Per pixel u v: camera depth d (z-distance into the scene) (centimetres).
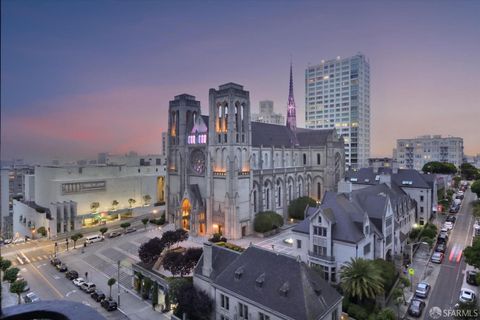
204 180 10088
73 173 11469
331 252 5669
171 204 11575
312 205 10819
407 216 8156
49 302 732
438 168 15950
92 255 8506
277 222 9644
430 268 6469
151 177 14350
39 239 10212
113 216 12294
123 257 8169
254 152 10700
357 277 4722
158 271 6322
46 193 11438
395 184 9325
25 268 7706
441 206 10550
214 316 4712
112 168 12838
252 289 4241
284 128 13688
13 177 16300
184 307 4803
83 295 6312
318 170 12688
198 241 8944
